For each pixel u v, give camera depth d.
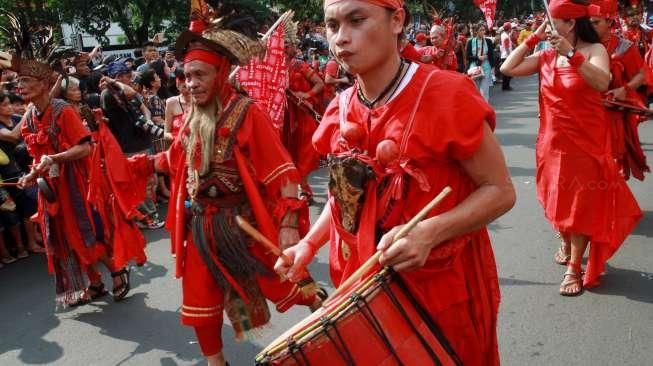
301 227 3.08
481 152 1.76
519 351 3.56
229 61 2.95
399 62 1.83
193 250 3.07
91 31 23.86
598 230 4.02
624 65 4.88
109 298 4.78
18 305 4.86
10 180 5.67
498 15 37.81
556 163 4.11
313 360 1.70
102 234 4.45
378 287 1.77
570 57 3.76
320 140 2.07
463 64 13.46
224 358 3.39
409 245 1.68
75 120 4.22
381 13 1.73
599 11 3.83
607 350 3.52
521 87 17.39
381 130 1.80
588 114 3.96
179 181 3.10
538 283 4.39
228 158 2.92
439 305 1.87
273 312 4.27
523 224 5.62
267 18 6.22
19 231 5.95
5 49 4.56
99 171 4.23
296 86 6.39
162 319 4.39
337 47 1.76
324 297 3.53
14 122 6.18
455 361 1.87
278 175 2.94
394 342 1.75
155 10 24.89
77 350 4.05
